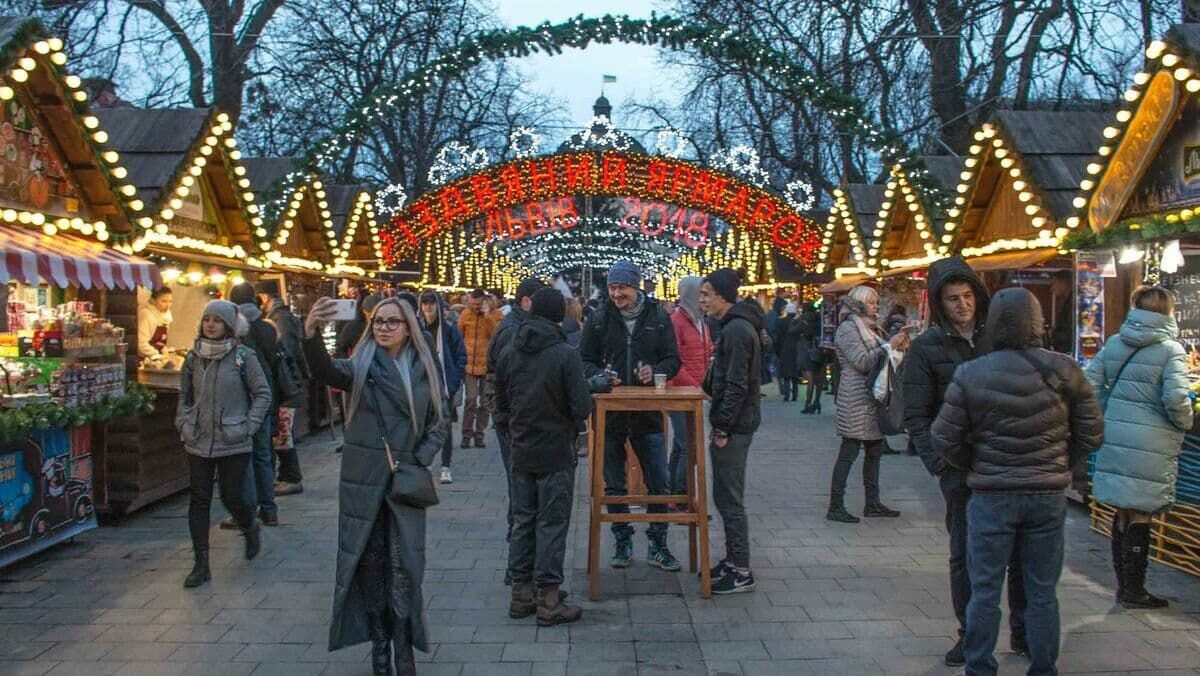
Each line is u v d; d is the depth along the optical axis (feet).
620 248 107.86
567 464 17.13
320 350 14.37
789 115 85.40
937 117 67.21
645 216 70.49
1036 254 31.01
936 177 39.29
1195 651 15.62
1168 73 23.34
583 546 22.56
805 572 20.36
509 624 17.06
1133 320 17.89
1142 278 27.66
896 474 32.45
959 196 36.58
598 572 19.11
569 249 114.62
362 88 80.38
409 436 14.66
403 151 90.68
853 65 64.44
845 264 59.31
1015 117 31.83
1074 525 24.36
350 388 14.84
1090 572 20.26
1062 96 63.16
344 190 50.75
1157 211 24.86
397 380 14.69
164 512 26.32
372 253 56.03
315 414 42.57
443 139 97.76
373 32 78.95
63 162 24.31
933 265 15.38
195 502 19.61
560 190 56.08
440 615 17.53
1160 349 17.57
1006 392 13.05
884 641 16.19
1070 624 16.97
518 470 17.29
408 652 14.33
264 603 18.30
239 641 16.26
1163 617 17.33
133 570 20.53
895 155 38.73
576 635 16.48
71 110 23.13
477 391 37.63
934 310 15.20
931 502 27.73
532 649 15.80
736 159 59.41
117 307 26.43
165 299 28.60
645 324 21.62
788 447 38.65
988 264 33.32
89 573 20.30
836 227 57.52
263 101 74.54
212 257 32.99
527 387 16.92
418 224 57.00
